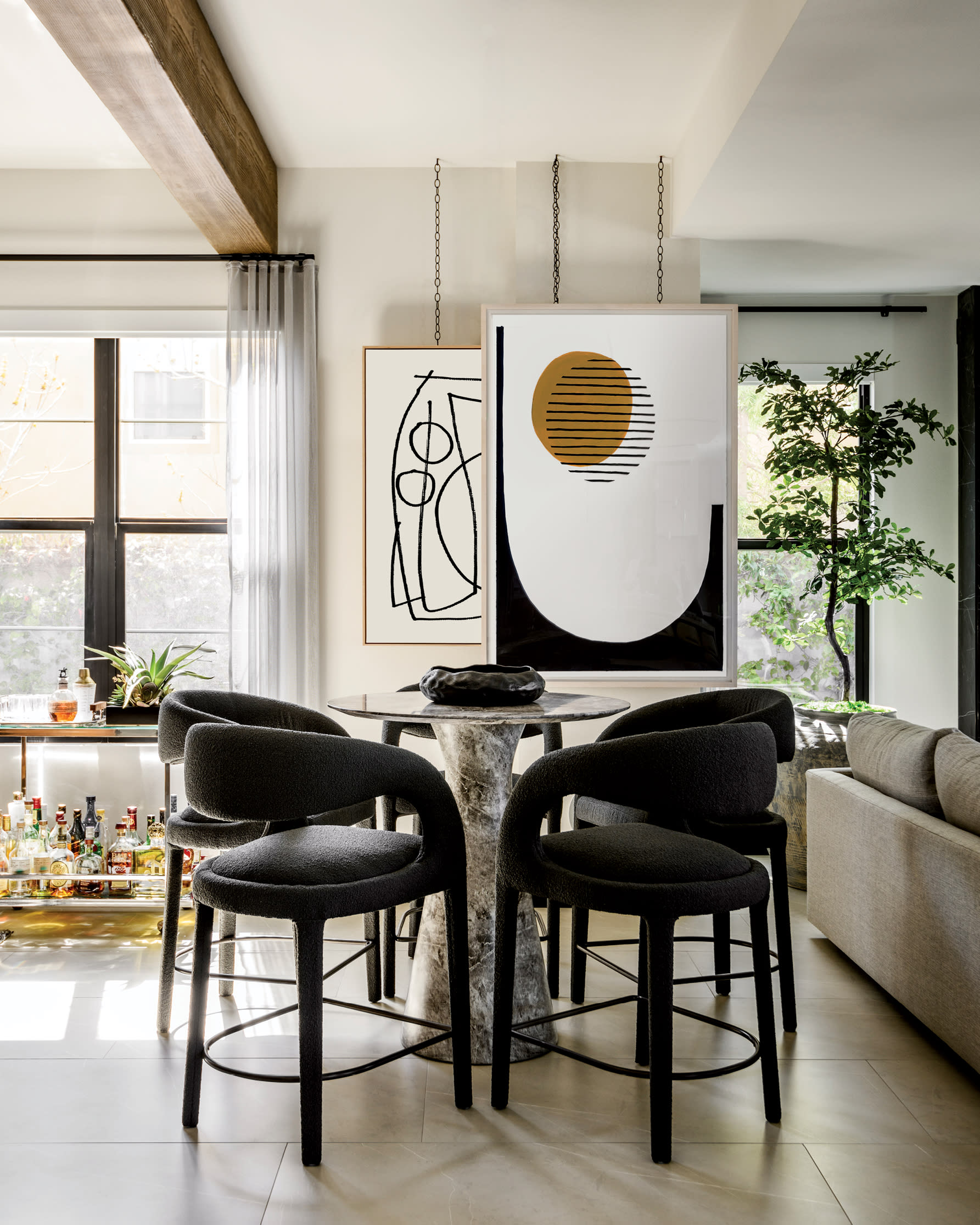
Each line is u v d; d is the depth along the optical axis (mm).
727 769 1869
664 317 3930
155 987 2826
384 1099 2129
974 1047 2102
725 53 3121
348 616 4047
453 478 3969
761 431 4762
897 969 2512
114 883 3533
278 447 3904
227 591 4277
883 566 4109
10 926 3428
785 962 2496
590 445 3939
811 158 3230
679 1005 2674
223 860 1933
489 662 3930
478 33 3039
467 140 3791
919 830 2371
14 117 3576
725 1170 1839
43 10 2273
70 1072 2270
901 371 4773
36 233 4039
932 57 2588
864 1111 2076
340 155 3922
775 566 4770
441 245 4047
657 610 3947
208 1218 1688
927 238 3971
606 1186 1783
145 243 4043
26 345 4254
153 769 3893
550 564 3941
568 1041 2438
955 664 4750
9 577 4273
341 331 4039
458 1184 1788
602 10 2912
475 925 2361
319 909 1789
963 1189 1780
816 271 4398
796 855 3916
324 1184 1788
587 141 3795
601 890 1817
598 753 1872
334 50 3141
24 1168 1854
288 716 2695
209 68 3002
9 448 4262
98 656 4273
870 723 2943
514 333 3924
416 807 2018
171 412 4270
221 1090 2174
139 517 4273
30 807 3645
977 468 4586
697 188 3512
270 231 3893
